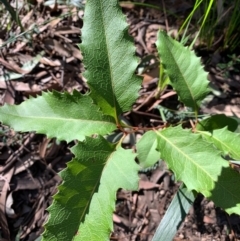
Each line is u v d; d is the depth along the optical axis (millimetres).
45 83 295
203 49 309
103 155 191
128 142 270
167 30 315
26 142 274
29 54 304
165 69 214
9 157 271
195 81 216
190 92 217
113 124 206
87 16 191
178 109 285
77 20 318
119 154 192
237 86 296
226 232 255
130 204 263
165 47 215
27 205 261
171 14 323
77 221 178
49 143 274
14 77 293
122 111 205
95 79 197
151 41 312
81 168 184
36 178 267
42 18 317
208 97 291
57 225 177
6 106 197
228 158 230
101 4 190
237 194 189
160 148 194
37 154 272
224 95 292
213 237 254
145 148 218
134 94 202
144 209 261
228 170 192
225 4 307
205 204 260
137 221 259
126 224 257
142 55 306
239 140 206
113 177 184
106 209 179
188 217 258
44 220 256
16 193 264
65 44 309
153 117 283
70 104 200
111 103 202
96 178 185
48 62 302
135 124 281
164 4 326
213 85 294
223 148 206
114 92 200
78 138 196
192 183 184
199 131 218
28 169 269
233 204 188
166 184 266
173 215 220
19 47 305
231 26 288
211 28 290
